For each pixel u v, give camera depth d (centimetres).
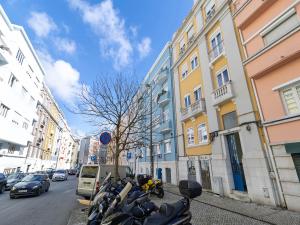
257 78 976
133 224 313
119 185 563
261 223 599
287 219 628
